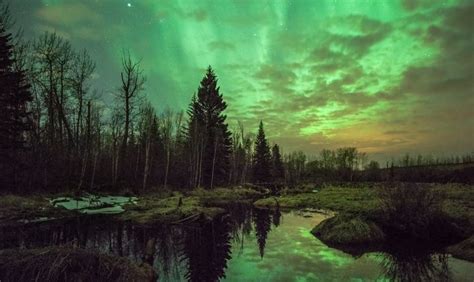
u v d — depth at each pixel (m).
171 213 20.47
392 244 12.79
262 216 22.58
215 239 14.39
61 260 7.38
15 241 12.95
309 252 11.70
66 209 20.86
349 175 79.69
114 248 12.43
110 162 41.31
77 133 35.16
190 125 52.16
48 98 34.06
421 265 9.78
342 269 9.42
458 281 8.28
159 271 9.50
